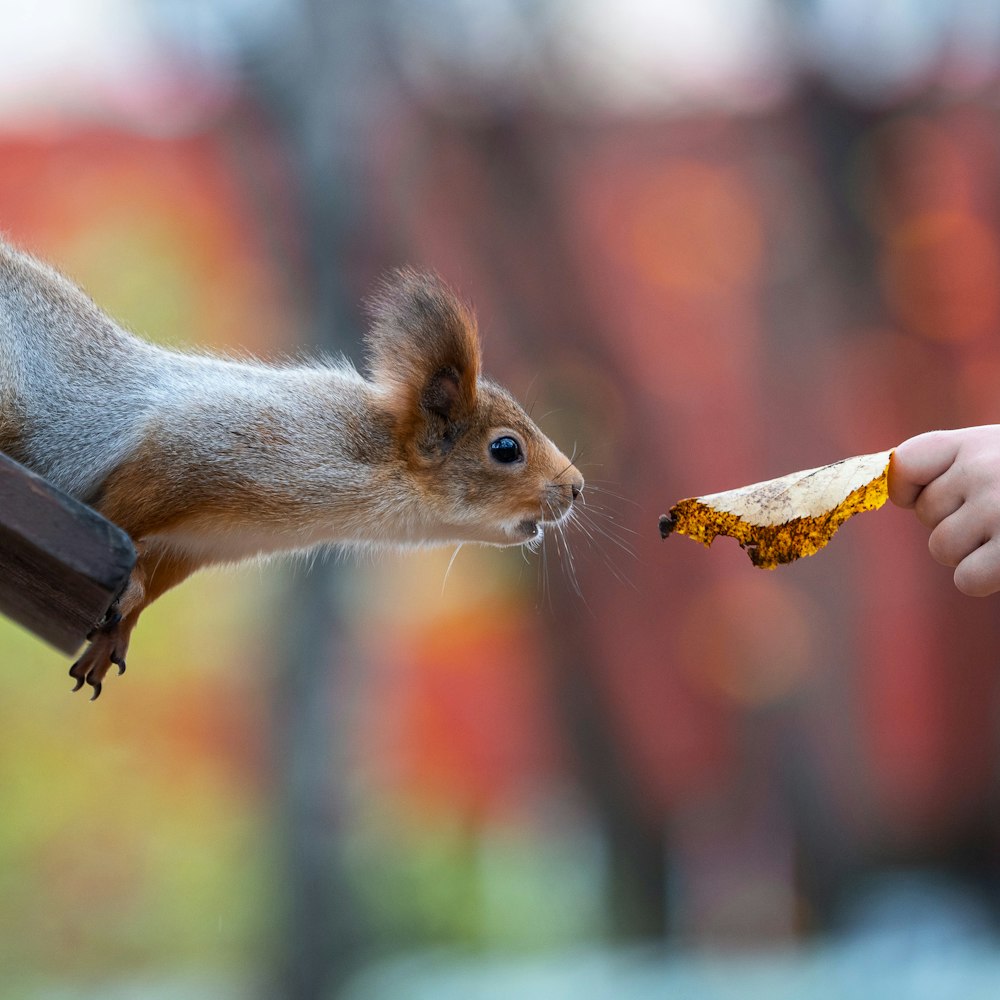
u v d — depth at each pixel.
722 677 17.70
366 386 7.64
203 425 6.91
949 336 17.86
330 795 14.78
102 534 5.50
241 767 19.02
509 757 19.22
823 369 17.64
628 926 18.75
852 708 17.69
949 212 17.66
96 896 19.08
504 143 16.89
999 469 6.02
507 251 17.00
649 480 17.58
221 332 18.19
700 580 17.52
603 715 17.98
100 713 19.16
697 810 18.36
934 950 15.77
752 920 18.45
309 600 14.74
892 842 18.52
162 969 18.75
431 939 18.89
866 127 17.56
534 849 20.03
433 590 17.91
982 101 17.42
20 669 18.95
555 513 8.02
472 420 7.86
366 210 15.31
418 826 19.59
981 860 18.75
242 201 16.86
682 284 17.75
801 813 18.03
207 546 7.11
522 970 15.78
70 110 17.78
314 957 14.66
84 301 7.03
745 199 17.67
